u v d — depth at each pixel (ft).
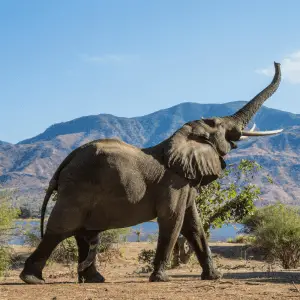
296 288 50.34
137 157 59.52
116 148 58.90
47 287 53.36
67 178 58.13
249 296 46.14
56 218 58.13
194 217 64.80
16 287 53.42
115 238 139.13
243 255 142.20
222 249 153.48
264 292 48.62
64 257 115.03
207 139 64.23
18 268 105.50
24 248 124.88
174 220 60.39
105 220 58.85
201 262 65.16
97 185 57.57
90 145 58.90
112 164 57.77
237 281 59.72
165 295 46.91
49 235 58.65
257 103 69.46
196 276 77.36
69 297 45.91
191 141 63.10
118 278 75.87
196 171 61.87
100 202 58.03
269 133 69.26
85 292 49.14
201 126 64.44
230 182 108.68
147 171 59.41
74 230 58.70
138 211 59.26
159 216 60.13
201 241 65.05
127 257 134.72
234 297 45.62
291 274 76.48
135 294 47.65
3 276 87.61
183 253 101.76
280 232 111.65
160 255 60.59
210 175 63.31
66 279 81.10
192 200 63.10
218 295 46.75
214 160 63.93
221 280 62.49
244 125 68.23
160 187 59.77
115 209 58.34
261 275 74.90
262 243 115.85
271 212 131.23
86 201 57.88
